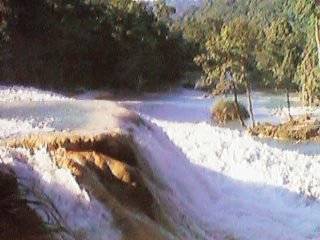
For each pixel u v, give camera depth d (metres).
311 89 34.59
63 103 12.16
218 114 32.25
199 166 11.46
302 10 34.41
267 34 37.75
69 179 6.31
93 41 43.94
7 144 7.09
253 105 37.88
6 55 32.19
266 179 11.30
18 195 5.47
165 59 50.91
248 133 26.62
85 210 6.19
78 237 5.89
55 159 6.63
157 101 41.09
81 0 43.56
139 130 9.63
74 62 41.44
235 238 8.75
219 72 33.41
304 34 36.81
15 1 32.91
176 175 9.54
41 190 6.00
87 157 7.02
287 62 36.41
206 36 56.59
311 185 11.22
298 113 34.03
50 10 37.56
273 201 10.59
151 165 8.74
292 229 9.59
